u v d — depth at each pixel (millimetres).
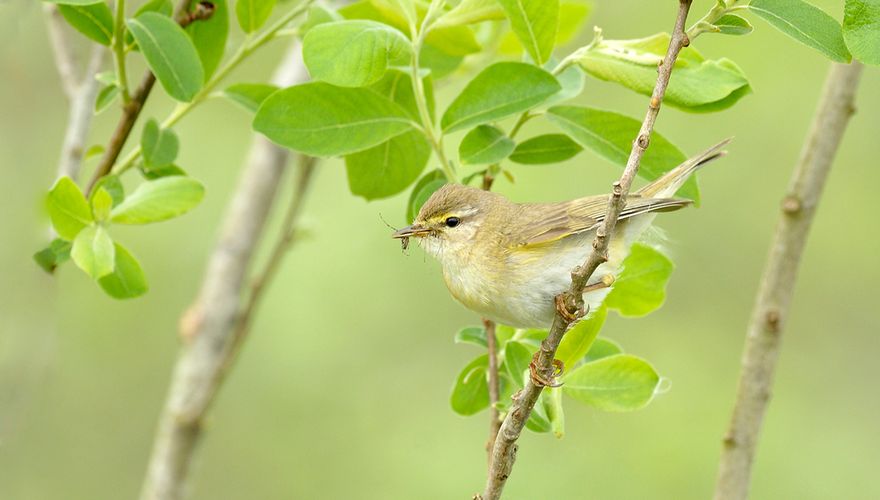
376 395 15969
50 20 9453
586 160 15953
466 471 15430
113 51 8195
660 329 16344
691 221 16750
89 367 15711
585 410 15469
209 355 11289
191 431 10859
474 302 8523
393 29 7648
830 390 16422
